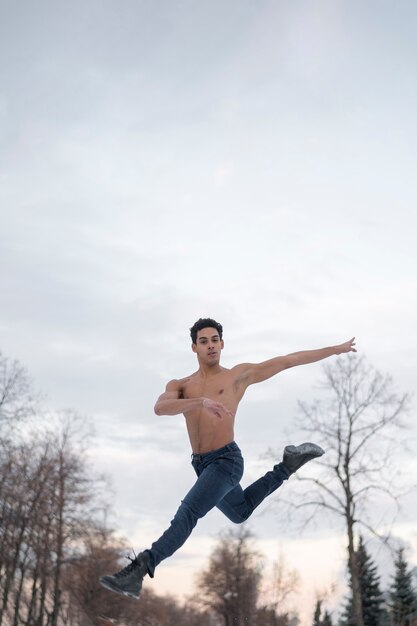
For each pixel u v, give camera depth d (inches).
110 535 1370.6
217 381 187.6
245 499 190.4
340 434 1059.9
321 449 192.4
